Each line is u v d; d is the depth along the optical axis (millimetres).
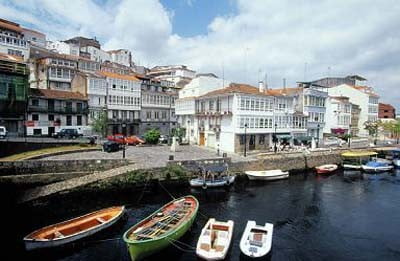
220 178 32281
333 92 89750
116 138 49188
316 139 57938
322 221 24234
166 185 31844
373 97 86625
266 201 29109
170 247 18188
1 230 20625
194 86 62156
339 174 43594
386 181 39500
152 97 69750
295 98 59312
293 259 17859
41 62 59188
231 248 18688
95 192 28281
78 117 54406
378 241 20672
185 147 51344
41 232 18312
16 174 27422
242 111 47031
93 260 17094
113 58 101188
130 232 17578
